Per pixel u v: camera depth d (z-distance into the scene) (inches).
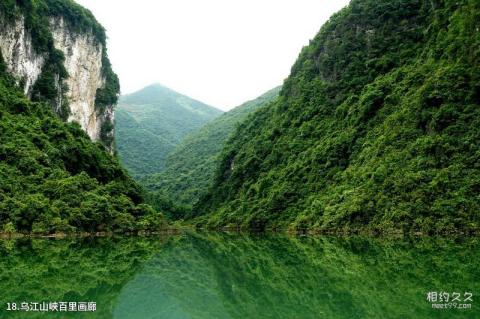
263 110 6215.6
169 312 824.9
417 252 1653.5
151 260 1588.3
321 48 4936.0
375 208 2755.9
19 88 3671.3
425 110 2920.8
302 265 1434.5
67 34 4894.2
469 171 2470.5
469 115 2674.7
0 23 3531.0
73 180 2856.8
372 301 829.8
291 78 5477.4
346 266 1344.7
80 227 2630.4
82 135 3865.7
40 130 3211.1
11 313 744.3
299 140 4404.5
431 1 3944.4
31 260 1417.3
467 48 2945.4
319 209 3280.0
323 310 788.6
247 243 2618.1
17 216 2357.3
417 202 2509.8
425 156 2709.2
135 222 3132.4
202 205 5669.3
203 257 1782.7
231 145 6176.2
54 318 722.2
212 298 970.7
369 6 4466.0
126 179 3966.5
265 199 4168.3
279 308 835.4
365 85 4005.9
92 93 5383.9
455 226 2321.6
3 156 2726.4
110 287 1010.1
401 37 4094.5
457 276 1057.5
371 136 3437.5
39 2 4443.9
